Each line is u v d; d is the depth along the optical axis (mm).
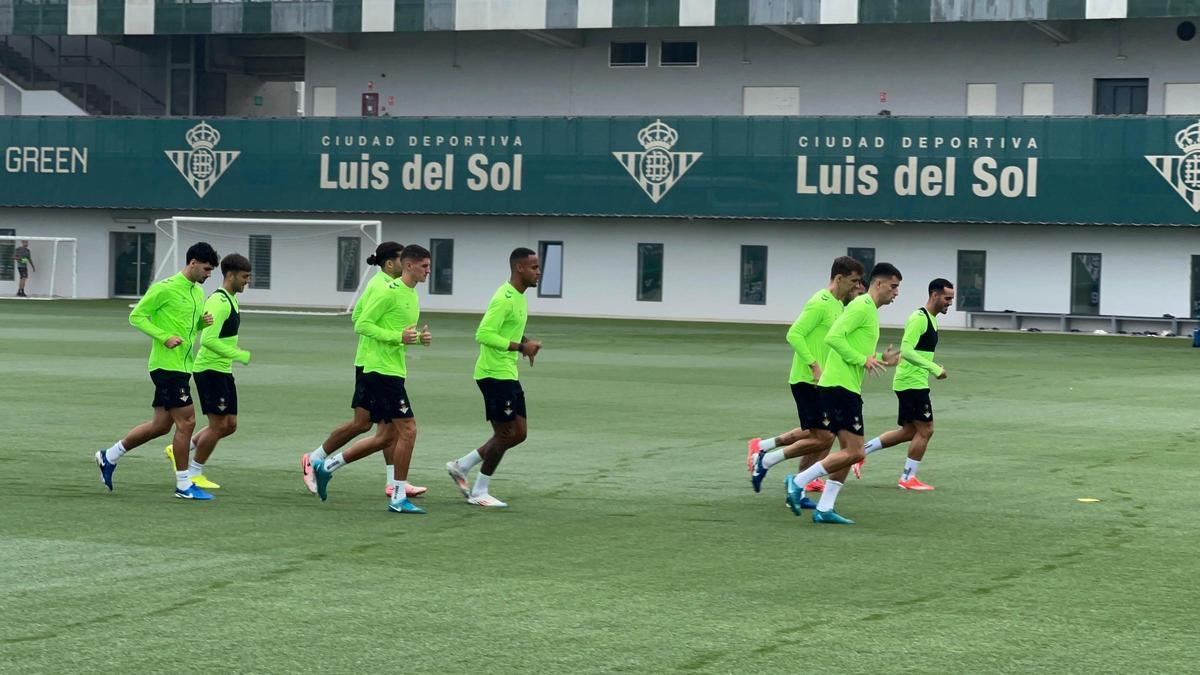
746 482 18203
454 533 14570
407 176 64688
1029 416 26438
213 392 16703
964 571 12969
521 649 10234
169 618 11000
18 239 67250
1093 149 56125
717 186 60938
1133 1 55844
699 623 11000
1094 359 42000
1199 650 10359
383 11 65062
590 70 66250
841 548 13992
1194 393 31250
